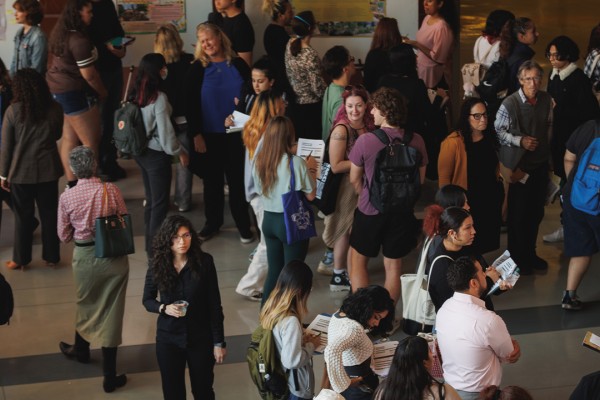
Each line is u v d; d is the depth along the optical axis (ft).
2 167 35.99
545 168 36.04
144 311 34.01
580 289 35.37
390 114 29.48
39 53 43.16
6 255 39.32
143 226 42.22
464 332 21.17
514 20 39.78
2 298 27.37
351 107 31.63
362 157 29.73
